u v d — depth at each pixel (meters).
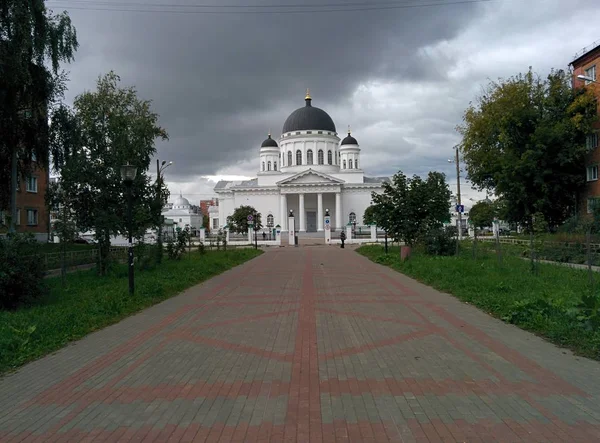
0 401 5.56
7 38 21.86
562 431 4.45
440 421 4.71
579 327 7.78
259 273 20.17
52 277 18.20
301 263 25.42
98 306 11.01
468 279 14.32
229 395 5.53
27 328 8.58
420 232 25.77
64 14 24.88
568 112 35.00
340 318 9.88
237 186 86.44
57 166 27.03
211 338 8.35
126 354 7.46
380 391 5.56
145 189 19.42
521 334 8.24
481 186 42.66
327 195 83.50
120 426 4.77
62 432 4.66
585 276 14.31
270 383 5.91
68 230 16.22
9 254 11.18
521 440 4.29
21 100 24.61
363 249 36.25
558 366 6.40
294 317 10.06
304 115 86.88
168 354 7.38
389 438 4.37
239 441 4.38
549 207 36.16
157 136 32.03
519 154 36.59
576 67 36.31
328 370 6.39
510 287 12.26
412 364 6.59
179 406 5.23
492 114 37.88
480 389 5.57
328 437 4.41
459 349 7.33
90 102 28.89
